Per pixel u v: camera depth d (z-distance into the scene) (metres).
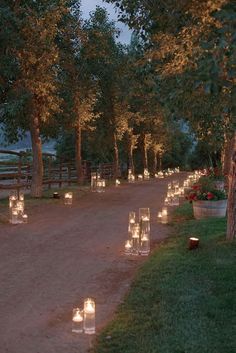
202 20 5.83
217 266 8.50
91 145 36.22
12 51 16.58
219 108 7.68
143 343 5.50
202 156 58.25
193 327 5.89
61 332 6.00
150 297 7.14
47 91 17.70
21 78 17.05
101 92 29.00
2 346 5.57
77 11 23.44
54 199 19.91
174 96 6.80
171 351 5.25
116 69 27.38
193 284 7.60
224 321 6.12
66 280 8.28
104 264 9.41
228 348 5.32
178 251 10.10
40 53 16.88
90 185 28.61
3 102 17.50
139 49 9.86
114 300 7.22
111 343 5.60
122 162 47.78
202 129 11.18
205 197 14.91
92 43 24.47
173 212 17.05
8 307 6.91
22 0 16.97
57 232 12.73
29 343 5.66
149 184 32.94
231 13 3.77
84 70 24.50
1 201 18.86
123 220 15.05
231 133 10.56
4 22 15.47
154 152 51.94
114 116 32.53
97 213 16.59
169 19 8.03
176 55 6.98
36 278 8.38
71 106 22.58
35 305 7.00
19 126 20.05
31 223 14.05
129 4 9.66
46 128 22.97
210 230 12.35
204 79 4.00
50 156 26.94
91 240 11.73
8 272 8.74
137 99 17.73
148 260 9.55
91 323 5.98
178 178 44.09
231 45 3.90
